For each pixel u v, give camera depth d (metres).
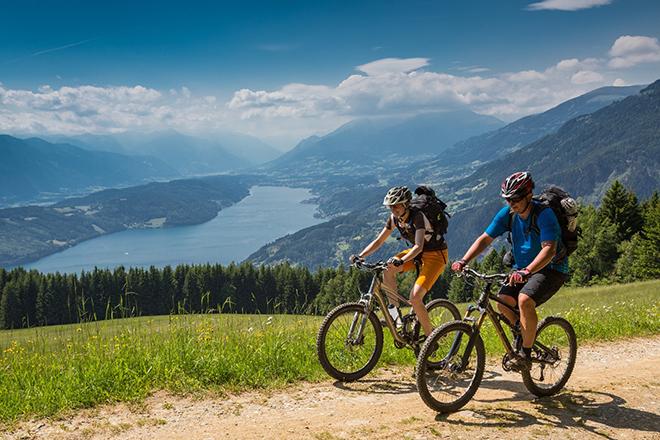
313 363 6.75
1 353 6.61
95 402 5.44
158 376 6.06
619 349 9.23
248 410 5.43
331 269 105.62
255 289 106.69
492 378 6.84
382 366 6.98
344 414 5.30
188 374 6.16
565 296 41.44
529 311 5.50
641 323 11.11
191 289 105.81
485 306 5.64
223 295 104.38
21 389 5.63
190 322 7.82
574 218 5.42
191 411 5.36
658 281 47.75
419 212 6.30
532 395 6.06
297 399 5.77
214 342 6.96
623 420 5.24
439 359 5.51
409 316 6.62
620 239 65.38
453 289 73.56
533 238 5.51
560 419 5.22
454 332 5.57
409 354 7.30
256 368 6.42
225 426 4.99
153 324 7.79
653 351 9.13
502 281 5.54
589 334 10.09
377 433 4.77
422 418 5.16
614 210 67.25
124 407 5.40
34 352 6.62
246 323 8.07
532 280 5.55
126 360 6.20
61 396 5.38
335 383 6.32
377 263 6.34
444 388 5.54
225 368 6.25
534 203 5.45
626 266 60.78
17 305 100.38
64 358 6.41
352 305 6.42
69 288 100.00
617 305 15.02
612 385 6.42
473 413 5.34
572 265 65.19
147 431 4.88
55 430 4.83
